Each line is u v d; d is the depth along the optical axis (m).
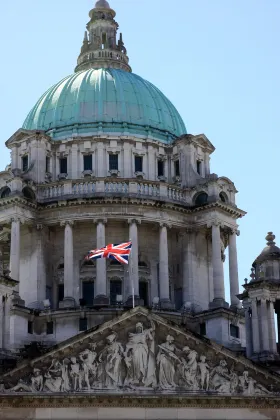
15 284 94.94
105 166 121.25
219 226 117.62
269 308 97.44
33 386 86.25
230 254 119.31
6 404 85.56
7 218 115.50
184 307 115.31
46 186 119.12
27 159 122.69
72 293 113.62
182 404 87.38
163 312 110.88
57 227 118.06
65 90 129.62
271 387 88.94
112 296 115.94
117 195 116.06
